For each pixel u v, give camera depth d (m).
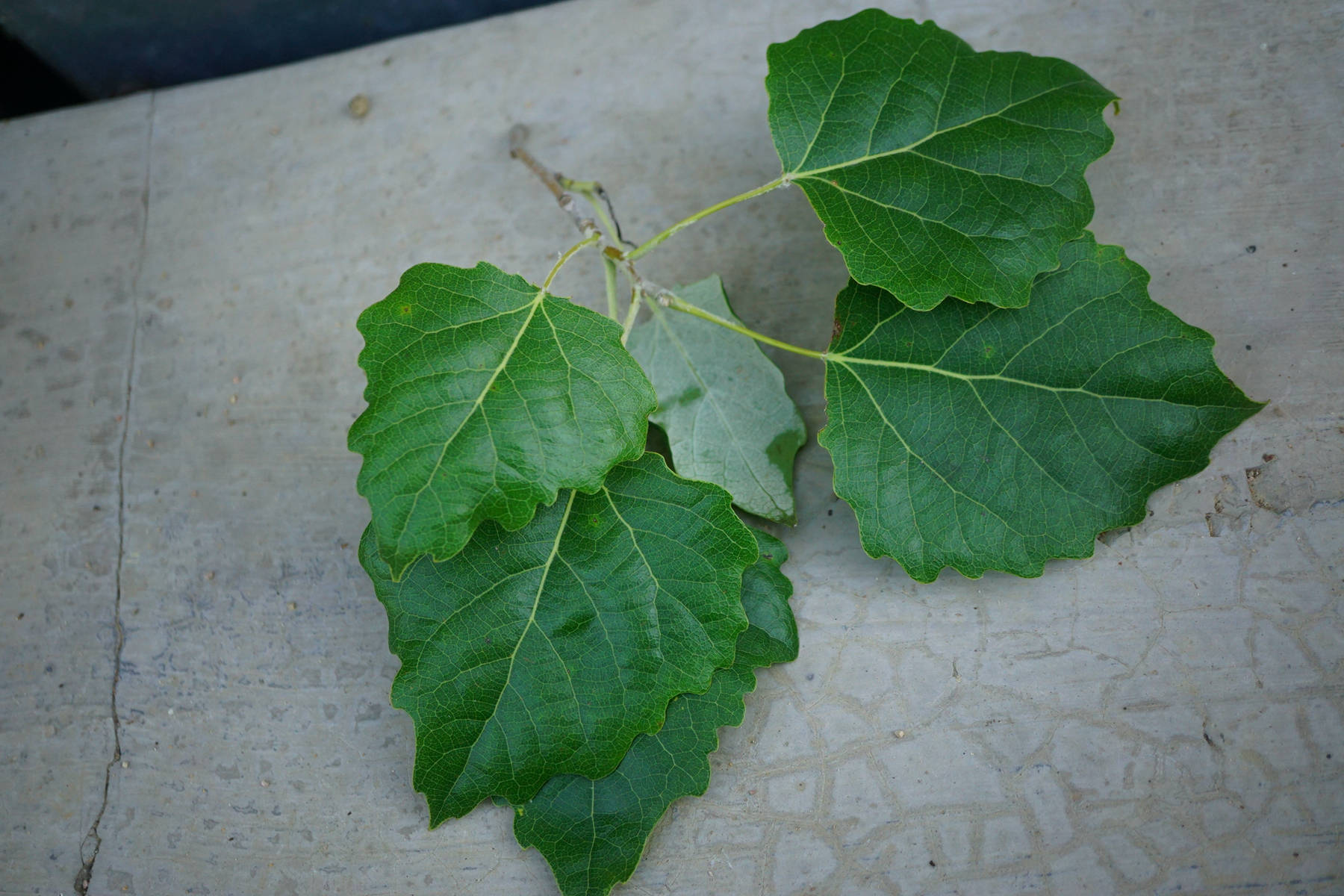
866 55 0.31
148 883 0.33
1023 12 0.36
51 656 0.35
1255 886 0.31
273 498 0.35
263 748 0.33
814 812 0.32
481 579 0.30
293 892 0.32
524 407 0.28
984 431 0.31
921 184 0.30
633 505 0.30
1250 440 0.32
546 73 0.37
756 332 0.34
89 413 0.36
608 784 0.31
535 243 0.36
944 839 0.31
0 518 0.36
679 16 0.37
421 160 0.37
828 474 0.34
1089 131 0.30
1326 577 0.32
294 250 0.37
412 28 0.40
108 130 0.39
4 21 0.39
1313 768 0.31
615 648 0.30
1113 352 0.30
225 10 0.39
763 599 0.31
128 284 0.37
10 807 0.34
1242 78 0.34
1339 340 0.33
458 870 0.32
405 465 0.27
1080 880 0.31
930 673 0.32
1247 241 0.33
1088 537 0.31
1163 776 0.31
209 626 0.34
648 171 0.36
